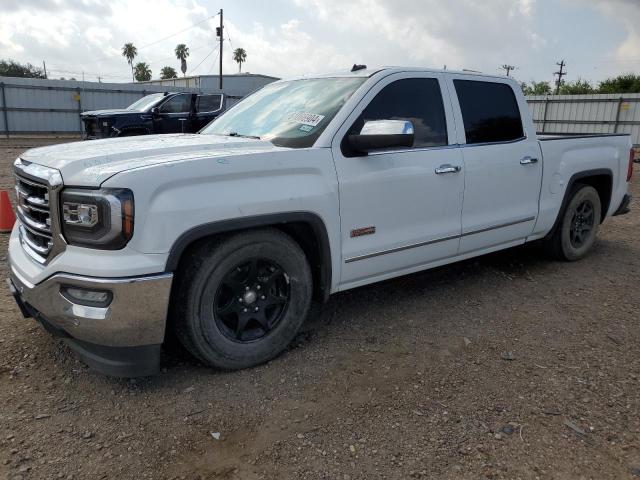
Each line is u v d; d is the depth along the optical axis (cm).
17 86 2722
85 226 279
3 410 293
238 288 328
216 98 1691
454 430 285
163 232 284
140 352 299
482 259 583
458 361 359
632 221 815
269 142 361
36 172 308
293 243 343
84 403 303
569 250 568
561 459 263
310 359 357
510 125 480
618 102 2405
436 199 414
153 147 328
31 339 373
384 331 402
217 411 298
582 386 329
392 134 344
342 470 254
